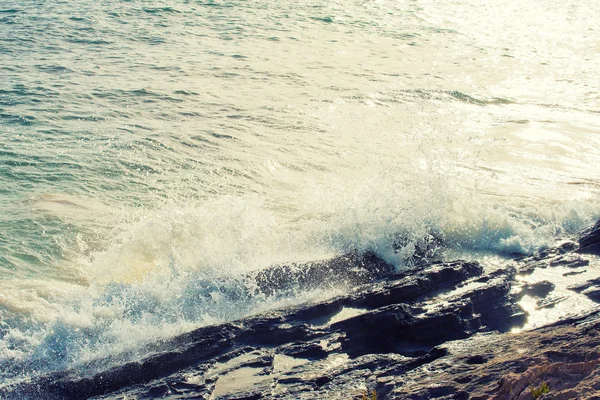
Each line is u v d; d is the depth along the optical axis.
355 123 17.31
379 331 7.51
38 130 15.49
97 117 16.66
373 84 21.03
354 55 24.91
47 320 8.46
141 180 13.30
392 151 15.36
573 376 5.24
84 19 27.48
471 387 5.44
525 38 29.86
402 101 19.47
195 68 21.67
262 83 20.45
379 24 30.98
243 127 16.53
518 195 12.75
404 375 6.13
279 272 9.03
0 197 12.13
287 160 14.64
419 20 32.75
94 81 19.56
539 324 7.80
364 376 6.39
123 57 22.53
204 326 7.72
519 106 19.55
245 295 8.65
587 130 17.52
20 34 24.53
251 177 13.72
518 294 8.41
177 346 7.36
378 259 9.72
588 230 10.53
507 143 16.23
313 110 18.16
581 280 8.91
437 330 7.51
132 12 29.39
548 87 21.83
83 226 11.30
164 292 8.66
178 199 12.59
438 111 18.72
